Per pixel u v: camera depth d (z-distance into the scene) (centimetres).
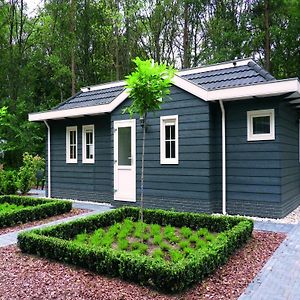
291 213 757
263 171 692
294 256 447
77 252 417
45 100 1892
